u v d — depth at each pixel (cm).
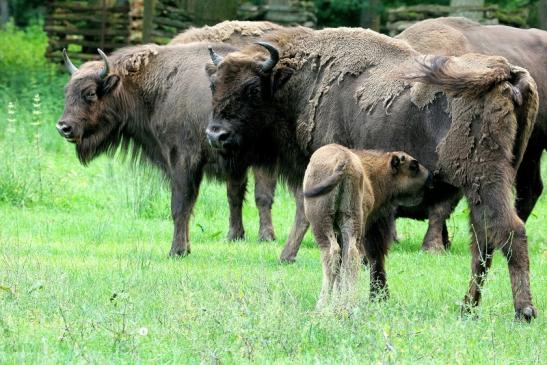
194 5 7150
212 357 2075
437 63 2675
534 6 8756
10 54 9956
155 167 3928
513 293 2559
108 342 2227
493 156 2598
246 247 3897
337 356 2150
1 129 6506
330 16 9800
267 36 3167
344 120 2945
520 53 3775
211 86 3181
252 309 2434
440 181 2769
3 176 4831
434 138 2714
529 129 2684
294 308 2403
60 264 3259
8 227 4116
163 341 2256
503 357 2177
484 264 2589
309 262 3544
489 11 7050
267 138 3189
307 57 3059
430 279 3189
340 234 2706
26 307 2506
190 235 4238
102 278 2975
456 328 2353
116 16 8462
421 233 4425
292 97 3089
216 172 3691
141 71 3828
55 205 4756
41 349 2161
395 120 2791
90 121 3853
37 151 5228
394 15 7306
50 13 8606
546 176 5350
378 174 2738
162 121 3756
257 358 2142
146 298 2641
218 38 3912
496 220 2591
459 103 2638
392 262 3562
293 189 3344
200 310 2400
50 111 7119
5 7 13112
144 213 4616
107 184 5178
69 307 2494
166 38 7525
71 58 8556
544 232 4331
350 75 2953
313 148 3047
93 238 3956
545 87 3788
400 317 2477
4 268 2975
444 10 7169
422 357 2148
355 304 2448
